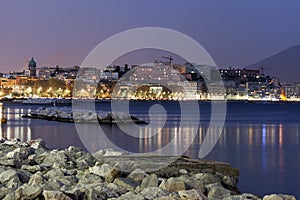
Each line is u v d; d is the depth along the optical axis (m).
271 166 20.20
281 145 30.55
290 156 24.06
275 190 15.00
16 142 21.08
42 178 12.04
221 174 13.64
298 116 87.50
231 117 80.94
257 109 138.38
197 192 10.33
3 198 10.41
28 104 154.62
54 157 15.99
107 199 10.51
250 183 16.20
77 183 12.24
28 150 17.06
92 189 10.70
